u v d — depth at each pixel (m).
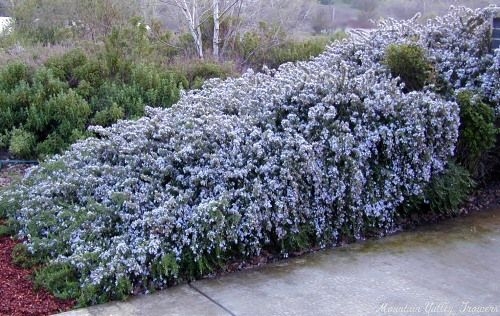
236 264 4.46
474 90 6.08
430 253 4.70
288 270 4.38
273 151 4.81
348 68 5.83
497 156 6.15
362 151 5.00
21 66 7.42
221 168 4.60
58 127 6.89
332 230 4.91
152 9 12.67
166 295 3.96
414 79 6.12
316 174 4.71
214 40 10.04
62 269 4.07
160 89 7.60
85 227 4.38
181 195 4.42
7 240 4.75
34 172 5.48
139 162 4.88
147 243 4.09
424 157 5.23
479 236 5.09
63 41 10.05
